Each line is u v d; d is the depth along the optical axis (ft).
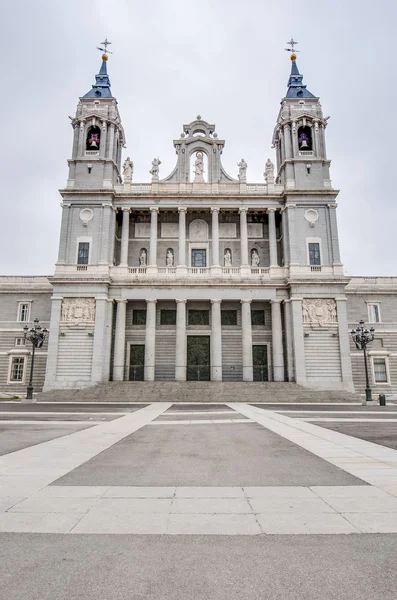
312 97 189.67
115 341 165.89
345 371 159.43
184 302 168.14
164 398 137.59
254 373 174.81
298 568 16.38
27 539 19.03
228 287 169.37
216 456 39.22
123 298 168.45
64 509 23.07
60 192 175.11
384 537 19.31
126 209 179.22
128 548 18.13
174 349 175.73
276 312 168.55
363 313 181.27
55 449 42.34
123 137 201.26
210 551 17.87
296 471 32.68
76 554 17.54
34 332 138.92
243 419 73.82
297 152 182.70
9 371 175.73
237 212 186.39
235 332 177.47
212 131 192.65
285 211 177.99
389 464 35.09
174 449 43.06
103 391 144.36
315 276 167.43
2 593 14.51
